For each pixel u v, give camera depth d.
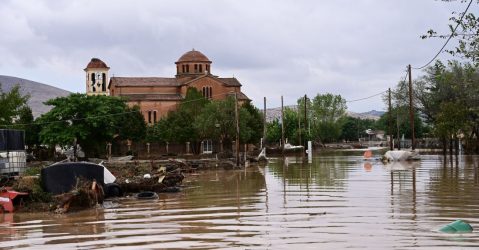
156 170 35.31
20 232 15.59
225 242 13.20
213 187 28.42
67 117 60.69
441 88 65.62
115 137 68.00
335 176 32.41
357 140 166.25
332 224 15.19
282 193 23.73
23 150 29.62
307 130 97.38
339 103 124.81
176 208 20.08
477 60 13.70
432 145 81.56
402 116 73.25
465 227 14.04
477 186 24.42
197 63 96.44
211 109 72.75
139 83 93.44
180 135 75.38
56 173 23.03
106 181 25.72
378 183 26.75
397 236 13.30
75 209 20.58
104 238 14.18
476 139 58.66
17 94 53.97
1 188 21.89
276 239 13.35
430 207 18.06
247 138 73.38
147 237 14.15
